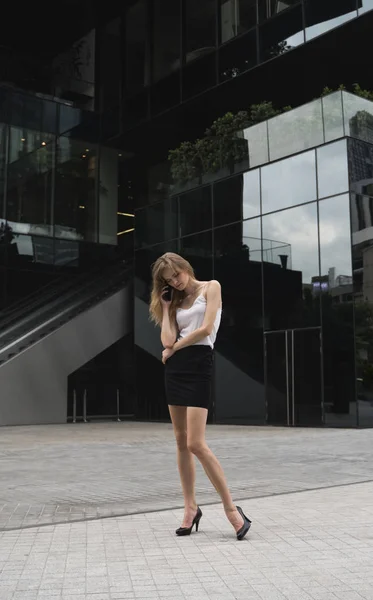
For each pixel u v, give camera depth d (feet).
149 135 81.30
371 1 56.49
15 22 78.54
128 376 74.59
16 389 60.08
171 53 76.02
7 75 77.00
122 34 82.23
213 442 36.88
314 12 61.11
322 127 49.93
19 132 76.43
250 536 13.08
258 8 66.33
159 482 22.31
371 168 49.44
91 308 67.51
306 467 25.12
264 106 59.00
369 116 49.83
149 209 67.10
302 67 65.41
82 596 9.18
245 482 21.42
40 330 63.93
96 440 41.45
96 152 82.84
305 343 49.62
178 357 13.46
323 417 47.57
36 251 75.31
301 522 14.49
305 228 50.47
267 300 53.06
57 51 81.61
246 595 9.09
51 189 77.92
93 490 20.72
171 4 76.64
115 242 82.64
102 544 12.66
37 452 33.91
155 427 55.93
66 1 79.71
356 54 62.64
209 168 60.13
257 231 54.70
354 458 27.73
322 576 10.02
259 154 55.11
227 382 56.03
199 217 60.85
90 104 83.66
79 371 71.61
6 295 72.23
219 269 58.13
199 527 14.23
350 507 16.42
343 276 47.16
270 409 51.96
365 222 48.24
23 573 10.52
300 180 51.24
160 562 11.09
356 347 45.80
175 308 13.70
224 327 57.00
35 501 18.72
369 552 11.57
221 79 69.72
